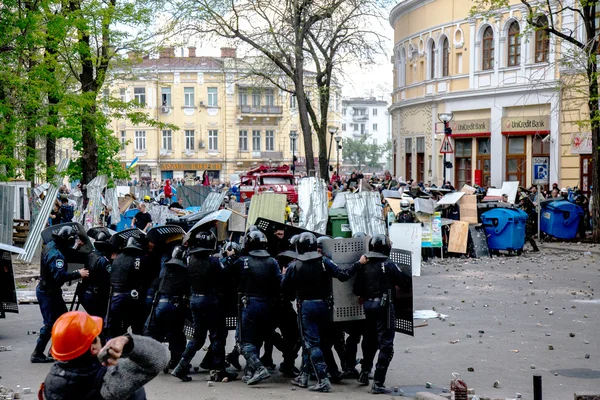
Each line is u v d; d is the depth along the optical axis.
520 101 34.81
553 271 18.97
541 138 33.88
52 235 9.63
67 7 22.20
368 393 8.22
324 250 8.63
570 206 25.70
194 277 8.59
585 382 8.63
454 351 10.31
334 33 33.69
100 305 9.63
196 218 14.26
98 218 22.64
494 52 36.38
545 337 11.21
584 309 13.59
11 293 10.95
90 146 24.14
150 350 3.63
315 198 18.80
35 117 20.80
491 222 22.69
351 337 8.95
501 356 10.00
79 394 3.69
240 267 8.52
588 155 31.20
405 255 8.35
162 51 25.36
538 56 34.06
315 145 77.62
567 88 26.05
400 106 45.66
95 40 23.45
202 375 9.14
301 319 8.31
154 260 9.41
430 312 13.15
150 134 70.44
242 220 16.39
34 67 20.44
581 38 30.67
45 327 9.60
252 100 71.94
